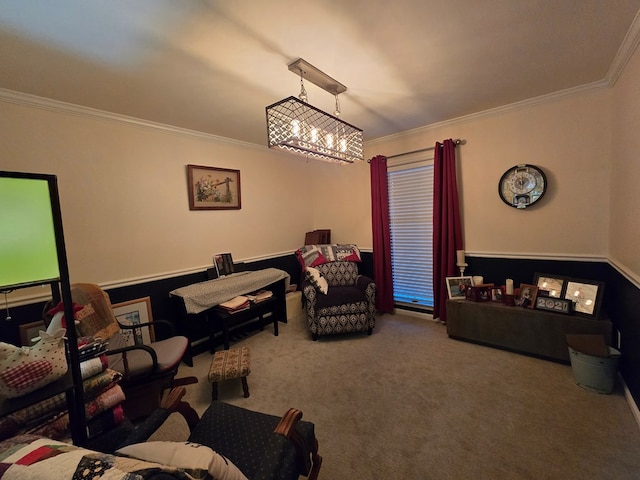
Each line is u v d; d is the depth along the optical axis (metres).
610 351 2.00
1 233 0.81
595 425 1.67
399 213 3.76
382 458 1.52
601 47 1.80
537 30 1.59
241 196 3.56
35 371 0.94
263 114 2.62
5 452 0.66
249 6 1.31
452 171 3.10
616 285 2.18
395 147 3.64
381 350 2.78
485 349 2.70
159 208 2.81
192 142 3.07
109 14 1.31
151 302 2.74
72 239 2.28
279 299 3.65
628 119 1.90
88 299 1.97
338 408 1.95
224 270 3.29
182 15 1.34
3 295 1.94
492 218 3.01
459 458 1.50
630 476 1.34
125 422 1.47
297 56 1.75
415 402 1.97
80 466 0.58
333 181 4.30
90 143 2.36
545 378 2.17
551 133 2.62
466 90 2.38
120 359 1.95
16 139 2.02
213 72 1.88
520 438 1.60
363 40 1.62
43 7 1.24
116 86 2.00
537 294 2.58
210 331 2.88
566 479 1.35
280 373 2.44
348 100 2.47
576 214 2.57
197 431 1.27
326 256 3.68
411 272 3.73
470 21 1.49
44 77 1.83
